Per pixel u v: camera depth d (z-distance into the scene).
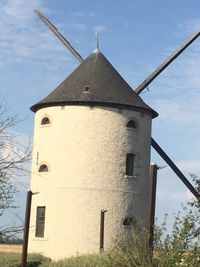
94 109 35.19
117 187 35.00
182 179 40.53
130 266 15.13
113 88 36.22
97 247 34.16
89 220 34.41
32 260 32.06
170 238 14.84
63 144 35.34
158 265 14.60
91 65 37.62
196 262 14.20
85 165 34.78
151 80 39.59
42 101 36.62
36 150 36.75
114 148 35.16
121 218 34.81
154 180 15.70
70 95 35.62
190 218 14.75
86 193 34.59
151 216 15.49
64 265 28.66
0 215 13.87
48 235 34.94
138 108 36.22
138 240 15.48
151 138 38.03
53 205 35.12
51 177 35.44
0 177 13.81
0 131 14.39
